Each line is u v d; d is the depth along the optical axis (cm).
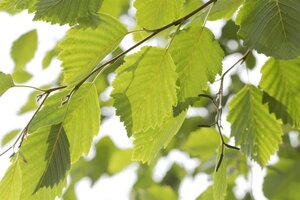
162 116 100
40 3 94
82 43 98
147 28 100
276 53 94
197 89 102
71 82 98
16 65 141
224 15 108
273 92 110
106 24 97
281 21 95
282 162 151
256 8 96
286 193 150
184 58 101
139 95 99
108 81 160
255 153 112
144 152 104
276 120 111
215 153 145
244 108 112
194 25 103
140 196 176
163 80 99
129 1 153
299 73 109
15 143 98
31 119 98
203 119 164
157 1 99
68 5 94
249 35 95
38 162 98
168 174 181
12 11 100
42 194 99
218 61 101
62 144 99
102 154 173
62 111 99
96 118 101
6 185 98
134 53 98
